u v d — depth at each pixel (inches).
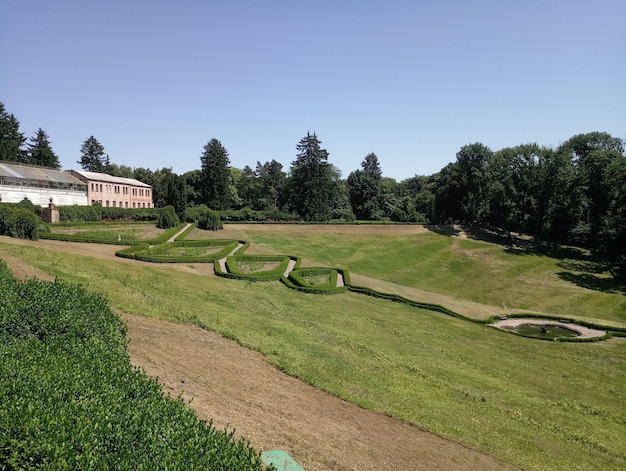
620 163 2325.3
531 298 1752.0
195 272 1328.7
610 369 931.3
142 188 3607.3
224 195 3786.9
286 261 1723.7
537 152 2689.5
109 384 277.9
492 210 2933.1
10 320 354.3
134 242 1694.1
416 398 581.9
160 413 255.0
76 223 1902.1
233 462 214.7
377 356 746.8
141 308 662.5
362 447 390.0
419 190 6018.7
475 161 3053.6
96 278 805.9
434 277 1978.3
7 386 238.1
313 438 379.2
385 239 2701.8
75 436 204.2
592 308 1633.9
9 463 188.4
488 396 651.5
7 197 2090.3
